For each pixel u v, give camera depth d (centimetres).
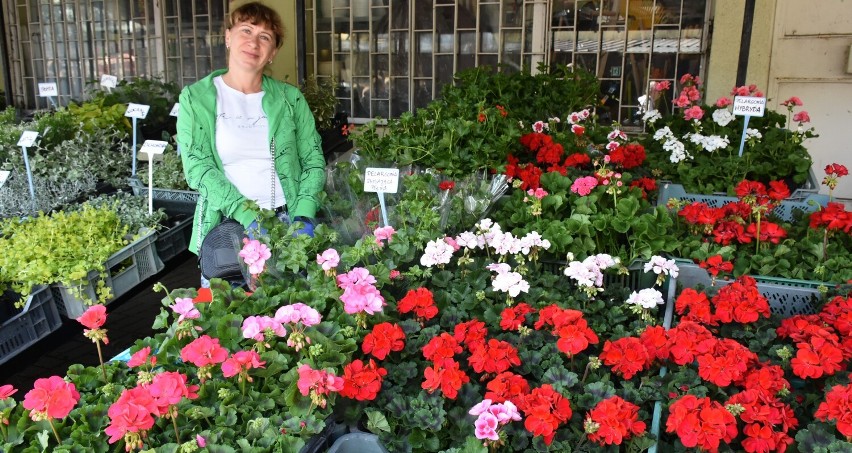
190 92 261
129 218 321
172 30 628
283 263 208
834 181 290
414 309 193
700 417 140
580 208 257
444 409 160
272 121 272
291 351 171
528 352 178
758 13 469
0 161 396
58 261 264
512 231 257
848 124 478
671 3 490
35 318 255
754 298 192
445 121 330
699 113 371
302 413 151
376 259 227
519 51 531
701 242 253
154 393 136
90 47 663
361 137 358
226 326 175
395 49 565
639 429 144
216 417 148
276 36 270
